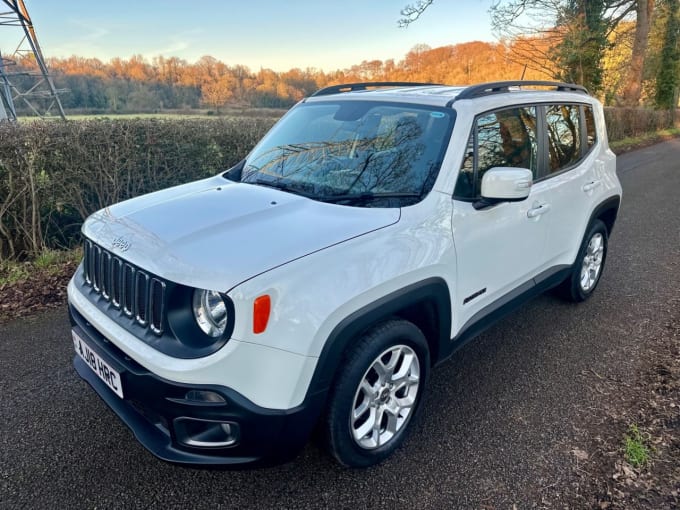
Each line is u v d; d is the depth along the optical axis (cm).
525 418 293
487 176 265
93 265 252
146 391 206
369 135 306
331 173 292
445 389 322
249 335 192
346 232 228
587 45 1748
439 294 258
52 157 546
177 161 649
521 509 228
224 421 198
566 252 397
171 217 247
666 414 296
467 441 273
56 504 227
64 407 296
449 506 230
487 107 302
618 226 723
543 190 344
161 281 205
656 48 2472
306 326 200
